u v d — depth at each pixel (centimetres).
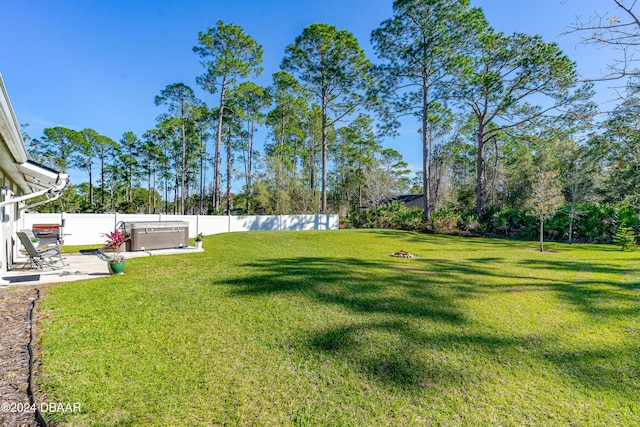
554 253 1038
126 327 331
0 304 393
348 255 934
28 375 234
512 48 1630
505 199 2289
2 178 599
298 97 2664
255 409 209
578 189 1661
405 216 1947
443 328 354
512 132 1881
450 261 849
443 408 214
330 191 3622
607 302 460
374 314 393
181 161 3353
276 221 1902
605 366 274
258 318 370
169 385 231
